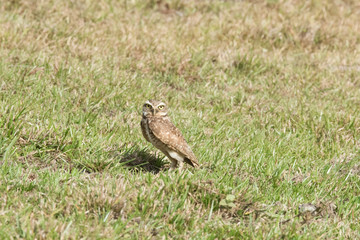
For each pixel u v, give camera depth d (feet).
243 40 61.52
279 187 30.30
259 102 46.57
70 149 31.50
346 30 67.26
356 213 28.86
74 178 27.99
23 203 24.57
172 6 70.49
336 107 47.26
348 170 35.27
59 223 22.66
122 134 35.81
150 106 31.27
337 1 78.89
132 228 23.86
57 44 50.72
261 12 70.74
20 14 58.59
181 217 25.03
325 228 26.22
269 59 55.42
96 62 48.24
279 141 38.50
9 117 32.60
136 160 33.12
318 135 41.06
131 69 49.29
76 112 38.24
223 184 29.12
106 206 25.16
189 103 44.50
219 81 50.37
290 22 65.72
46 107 37.63
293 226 25.13
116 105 41.09
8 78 40.88
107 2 67.56
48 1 61.93
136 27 60.18
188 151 31.45
